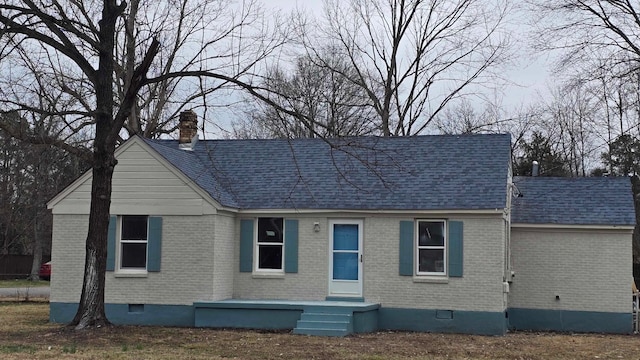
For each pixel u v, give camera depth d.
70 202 22.73
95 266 19.44
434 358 15.99
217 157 25.75
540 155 51.00
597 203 24.55
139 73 19.00
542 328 24.09
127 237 22.58
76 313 21.44
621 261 23.75
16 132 18.95
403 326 21.86
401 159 24.00
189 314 21.78
